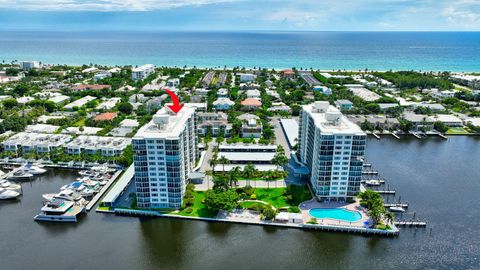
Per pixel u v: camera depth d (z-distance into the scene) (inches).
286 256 5423.2
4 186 7322.8
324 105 7549.2
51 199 6747.1
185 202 6633.9
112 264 5236.2
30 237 5871.1
